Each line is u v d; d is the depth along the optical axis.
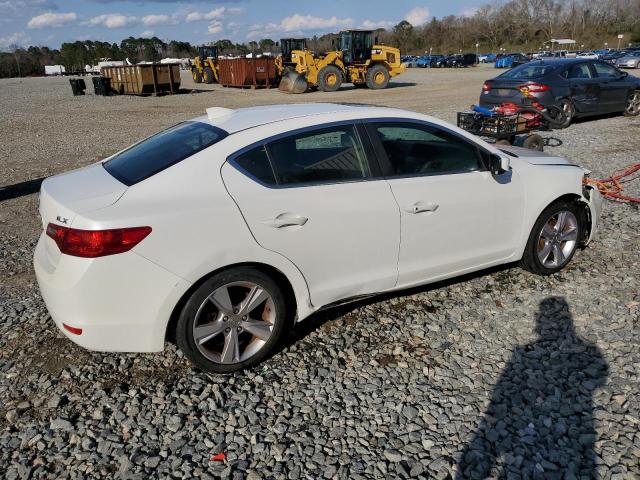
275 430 2.83
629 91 13.17
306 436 2.78
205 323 3.15
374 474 2.53
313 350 3.54
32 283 4.73
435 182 3.71
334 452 2.67
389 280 3.69
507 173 4.09
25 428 2.87
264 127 3.29
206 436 2.80
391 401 3.03
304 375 3.28
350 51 25.89
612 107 12.93
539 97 11.24
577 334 3.64
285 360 3.43
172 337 3.41
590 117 13.89
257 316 3.38
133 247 2.81
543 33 101.25
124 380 3.26
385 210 3.50
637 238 5.30
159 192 2.98
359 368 3.34
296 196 3.22
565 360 3.35
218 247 3.00
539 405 2.95
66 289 2.84
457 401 3.01
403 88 27.16
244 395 3.11
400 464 2.58
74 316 2.86
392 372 3.29
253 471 2.56
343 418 2.91
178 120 17.03
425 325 3.81
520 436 2.73
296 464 2.60
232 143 3.18
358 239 3.46
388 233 3.56
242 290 3.26
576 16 99.31
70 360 3.46
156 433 2.82
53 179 3.47
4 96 29.58
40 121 17.58
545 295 4.19
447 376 3.23
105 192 3.01
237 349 3.25
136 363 3.42
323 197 3.30
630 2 94.56
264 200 3.13
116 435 2.81
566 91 11.74
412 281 3.82
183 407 3.01
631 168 7.68
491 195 3.97
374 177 3.52
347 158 3.46
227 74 29.95
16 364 3.43
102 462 2.63
